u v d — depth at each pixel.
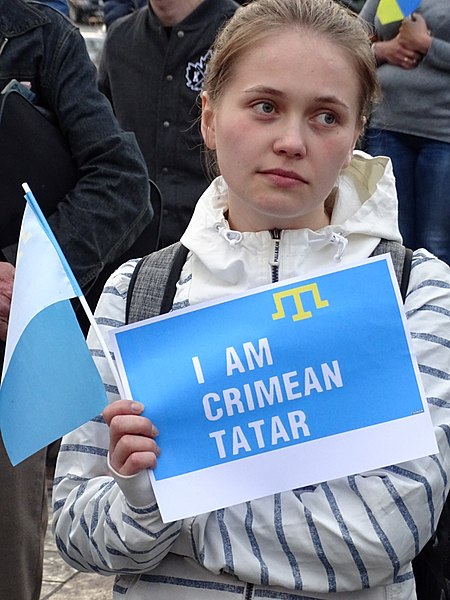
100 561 2.12
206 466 2.02
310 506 2.02
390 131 6.10
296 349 2.05
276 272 2.18
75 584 4.41
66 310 2.05
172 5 5.24
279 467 2.01
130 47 5.44
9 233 3.47
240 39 2.15
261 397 2.04
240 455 2.02
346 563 2.00
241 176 2.14
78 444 2.23
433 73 5.93
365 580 2.02
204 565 2.05
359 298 2.06
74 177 3.60
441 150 6.00
